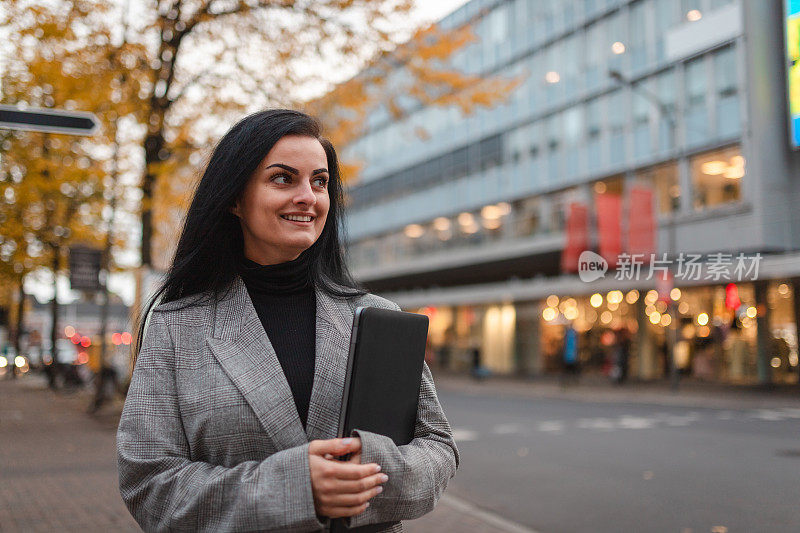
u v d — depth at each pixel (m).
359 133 13.08
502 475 8.70
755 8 15.26
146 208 12.64
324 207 1.68
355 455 1.38
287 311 1.67
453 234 37.56
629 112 26.80
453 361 40.03
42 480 7.79
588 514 6.64
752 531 5.90
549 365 33.12
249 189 1.64
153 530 1.42
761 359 23.17
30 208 15.95
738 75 20.11
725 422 13.88
